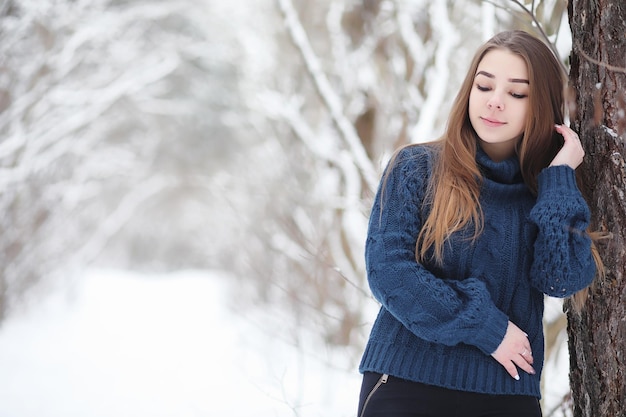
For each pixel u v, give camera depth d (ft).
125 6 51.19
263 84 34.58
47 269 54.24
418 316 9.68
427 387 9.88
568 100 11.31
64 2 39.11
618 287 10.48
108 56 48.06
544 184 10.28
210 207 102.47
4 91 38.50
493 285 10.10
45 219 49.29
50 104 40.88
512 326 9.76
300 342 26.22
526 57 10.36
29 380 30.48
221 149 103.09
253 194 42.14
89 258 66.49
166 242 140.15
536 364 10.31
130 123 92.17
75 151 52.19
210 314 59.16
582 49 10.86
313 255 24.06
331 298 26.76
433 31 23.93
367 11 28.94
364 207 20.34
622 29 10.43
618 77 10.46
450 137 10.43
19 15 36.81
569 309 11.25
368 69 28.19
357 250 26.71
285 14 21.66
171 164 103.24
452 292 9.73
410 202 10.25
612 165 10.48
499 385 9.85
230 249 62.75
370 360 10.23
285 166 35.45
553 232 9.92
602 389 10.72
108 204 93.45
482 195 10.34
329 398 23.18
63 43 41.37
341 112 20.95
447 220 9.96
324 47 32.45
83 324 50.96
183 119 101.30
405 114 24.29
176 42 58.80
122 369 33.86
